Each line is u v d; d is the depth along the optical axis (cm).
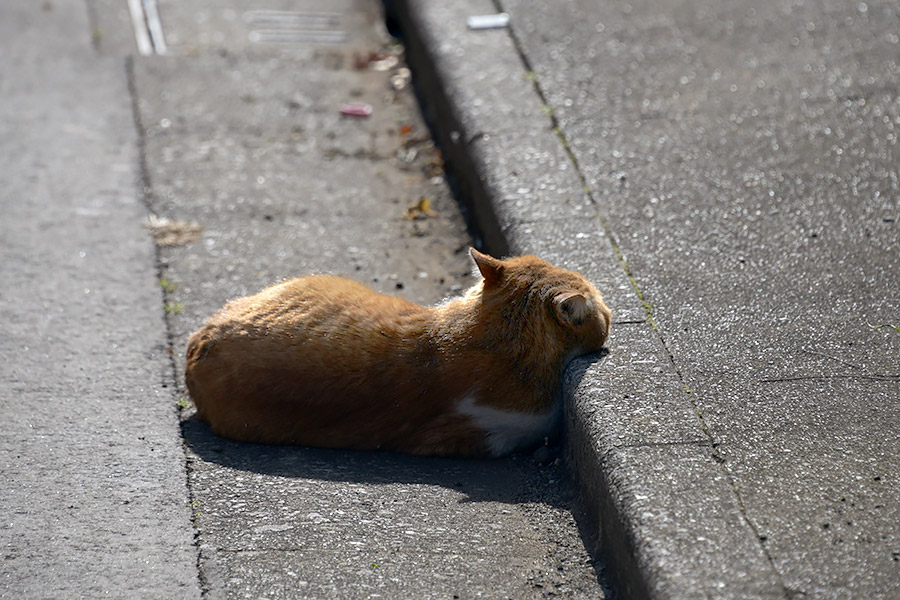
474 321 512
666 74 837
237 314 530
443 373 507
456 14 972
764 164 701
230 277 696
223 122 927
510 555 445
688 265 594
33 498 476
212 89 984
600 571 436
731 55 862
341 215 788
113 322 636
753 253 604
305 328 517
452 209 795
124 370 589
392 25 1141
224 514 469
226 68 1029
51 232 734
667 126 759
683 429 458
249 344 518
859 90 792
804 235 619
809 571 379
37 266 690
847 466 435
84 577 428
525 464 519
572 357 518
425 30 959
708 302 560
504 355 506
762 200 658
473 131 775
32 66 1000
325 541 450
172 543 450
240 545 448
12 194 781
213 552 444
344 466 511
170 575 430
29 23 1098
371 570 431
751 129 747
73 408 551
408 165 872
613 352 520
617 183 686
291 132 919
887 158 699
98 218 759
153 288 676
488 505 481
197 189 812
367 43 1116
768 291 568
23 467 498
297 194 816
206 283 687
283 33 1128
